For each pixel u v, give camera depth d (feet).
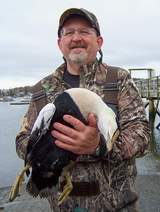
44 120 2.39
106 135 2.23
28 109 3.14
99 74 2.95
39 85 3.11
